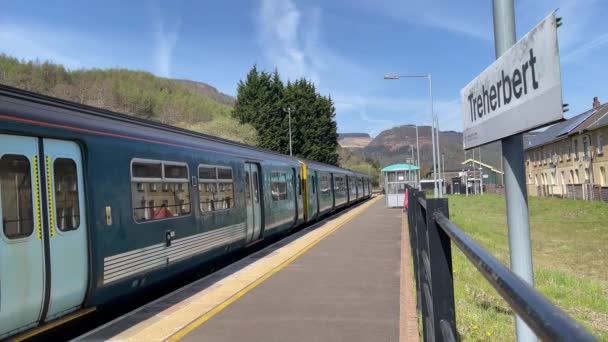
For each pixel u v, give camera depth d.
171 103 93.62
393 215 26.86
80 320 8.10
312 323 6.47
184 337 5.98
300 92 66.12
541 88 2.25
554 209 39.97
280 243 15.71
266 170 15.98
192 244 9.96
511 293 1.20
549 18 2.15
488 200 52.91
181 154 9.75
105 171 7.20
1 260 5.27
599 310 9.41
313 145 66.69
